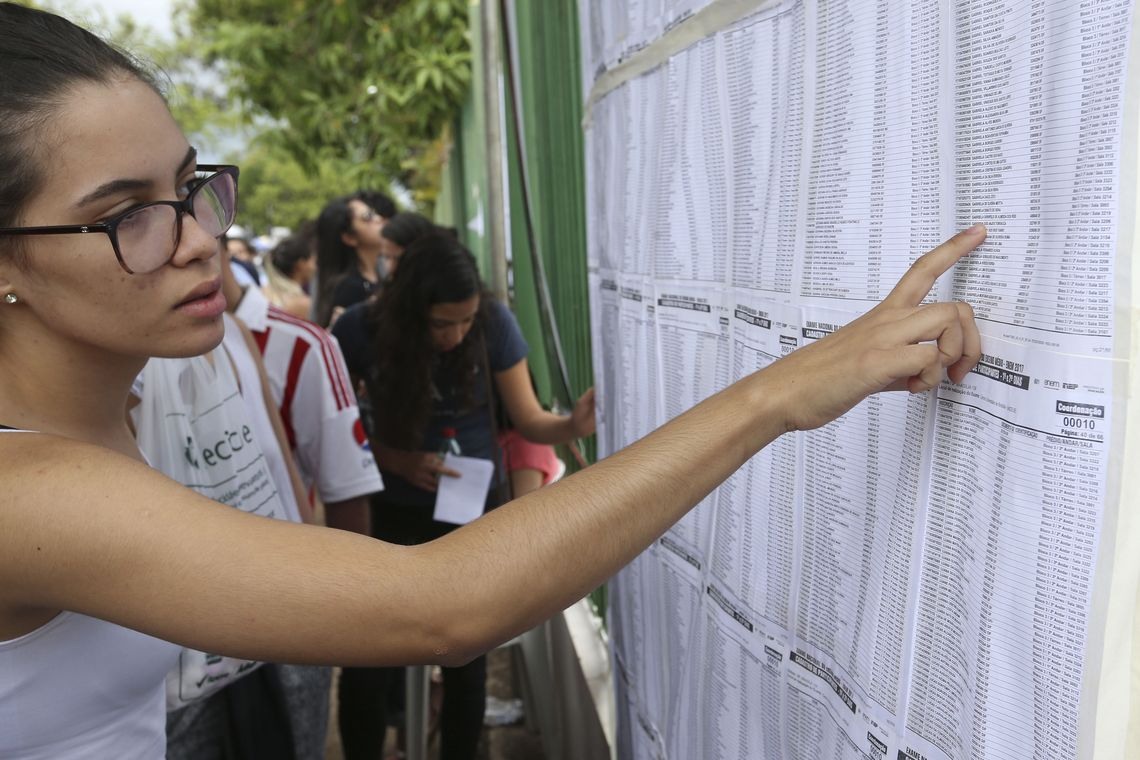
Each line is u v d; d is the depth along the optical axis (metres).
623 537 0.75
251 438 1.69
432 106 5.55
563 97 2.54
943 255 0.68
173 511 0.74
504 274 3.98
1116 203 0.54
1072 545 0.58
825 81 0.85
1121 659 0.55
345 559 0.73
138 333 0.88
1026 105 0.61
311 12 6.28
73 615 0.90
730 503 1.13
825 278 0.87
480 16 3.88
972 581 0.68
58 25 0.83
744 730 1.13
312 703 1.75
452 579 0.73
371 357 2.64
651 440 0.78
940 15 0.69
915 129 0.73
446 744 2.60
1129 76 0.53
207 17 6.99
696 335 1.22
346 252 4.26
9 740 0.91
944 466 0.72
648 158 1.37
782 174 0.94
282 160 7.37
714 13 1.07
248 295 2.12
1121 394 0.55
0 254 0.84
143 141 0.84
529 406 2.60
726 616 1.16
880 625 0.81
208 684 1.51
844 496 0.87
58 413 0.96
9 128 0.78
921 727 0.76
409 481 2.59
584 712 2.35
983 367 0.67
